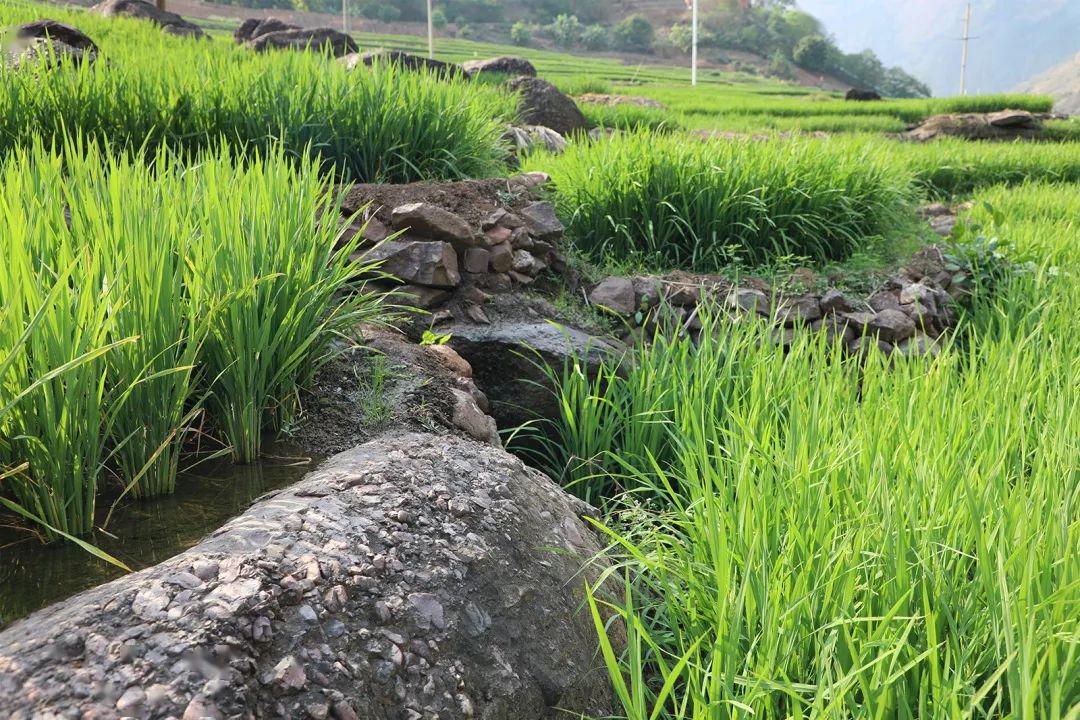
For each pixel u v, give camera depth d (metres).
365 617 2.01
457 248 5.00
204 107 6.35
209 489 2.73
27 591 2.07
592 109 16.86
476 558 2.36
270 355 3.01
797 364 3.99
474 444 3.02
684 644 2.59
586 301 5.66
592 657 2.48
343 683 1.85
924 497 2.51
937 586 2.09
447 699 2.00
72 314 2.34
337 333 3.46
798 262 6.64
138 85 6.27
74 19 17.05
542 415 4.49
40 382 1.94
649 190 6.55
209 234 2.97
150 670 1.66
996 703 1.92
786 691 1.92
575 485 4.00
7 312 2.22
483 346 4.52
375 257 4.71
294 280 3.17
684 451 3.50
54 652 1.65
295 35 18.00
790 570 2.24
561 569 2.63
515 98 11.23
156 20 21.69
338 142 6.41
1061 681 1.80
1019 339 4.25
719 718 2.04
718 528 2.41
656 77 68.31
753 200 6.48
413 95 6.84
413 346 3.94
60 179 3.26
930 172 13.27
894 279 6.47
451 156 6.85
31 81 6.06
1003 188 12.22
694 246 6.53
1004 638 1.98
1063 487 2.55
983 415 3.27
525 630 2.32
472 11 142.00
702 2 144.00
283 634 1.86
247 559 1.99
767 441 3.06
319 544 2.13
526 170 7.70
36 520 2.21
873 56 152.88
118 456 2.66
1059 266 6.87
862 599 2.26
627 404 4.09
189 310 2.83
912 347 4.34
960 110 27.95
